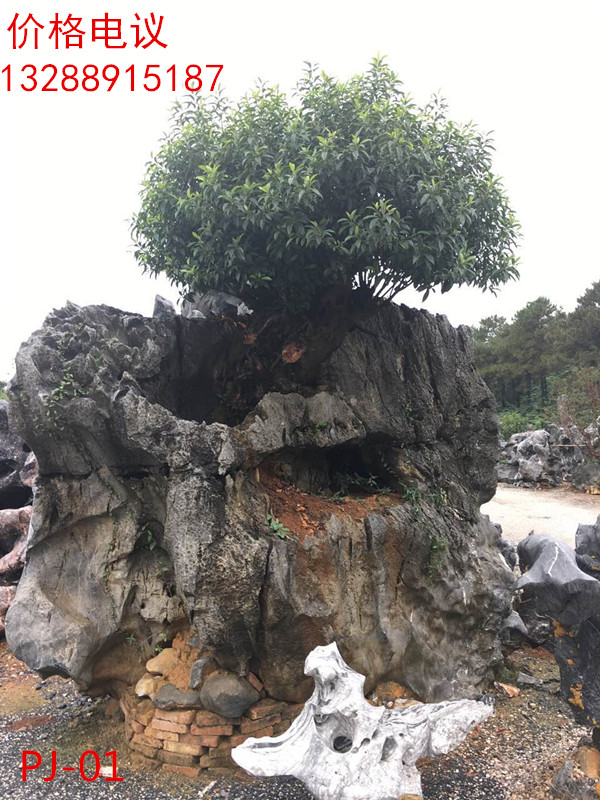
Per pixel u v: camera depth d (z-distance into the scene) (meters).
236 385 6.32
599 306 34.12
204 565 4.60
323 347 5.98
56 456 5.19
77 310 5.55
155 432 4.79
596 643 4.37
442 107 5.74
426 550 5.86
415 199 5.16
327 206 5.32
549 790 4.45
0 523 9.37
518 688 6.36
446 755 5.01
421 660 5.70
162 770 4.85
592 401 25.50
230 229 5.38
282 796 4.45
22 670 7.48
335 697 4.03
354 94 5.29
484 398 6.89
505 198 5.78
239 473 4.98
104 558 5.24
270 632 4.82
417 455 6.35
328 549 5.16
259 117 5.40
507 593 6.46
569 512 15.88
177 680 5.03
